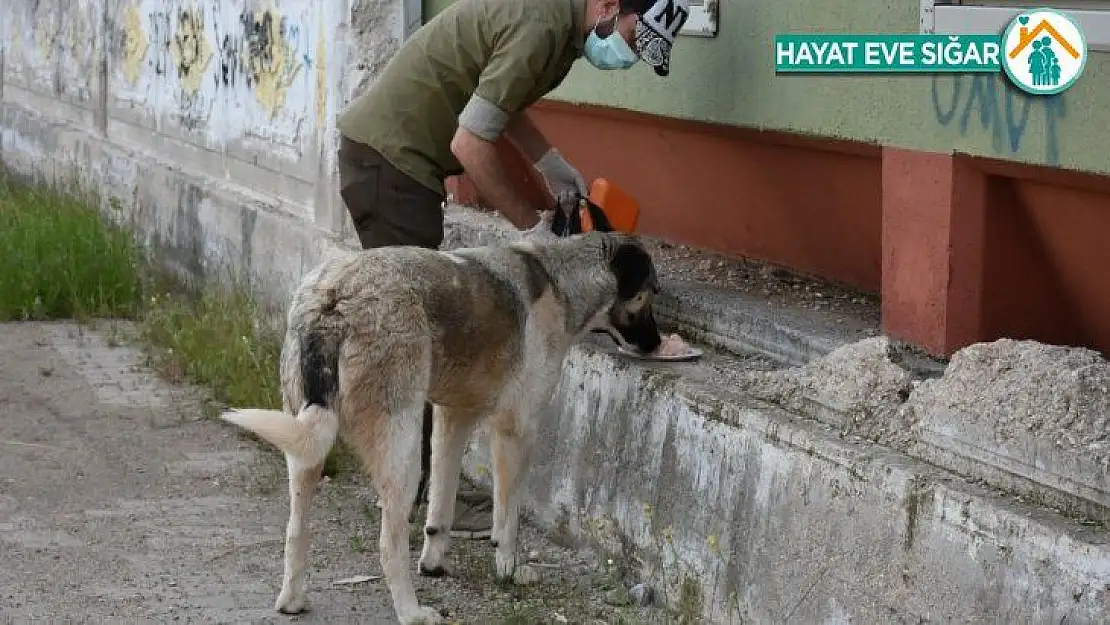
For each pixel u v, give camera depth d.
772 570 4.70
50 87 14.33
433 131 6.08
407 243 6.17
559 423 5.99
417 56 6.03
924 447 4.35
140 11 11.87
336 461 6.76
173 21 11.18
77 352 9.09
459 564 5.72
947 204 4.90
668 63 5.66
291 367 4.73
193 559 5.67
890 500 4.25
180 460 7.01
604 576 5.58
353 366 4.68
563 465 5.93
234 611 5.11
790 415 4.82
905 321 5.18
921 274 5.07
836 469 4.47
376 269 4.77
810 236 6.36
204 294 9.84
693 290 6.27
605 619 5.15
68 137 13.31
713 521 5.01
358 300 4.70
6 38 15.74
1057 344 5.12
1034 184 4.74
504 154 7.88
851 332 5.48
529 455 5.39
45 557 5.62
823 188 6.03
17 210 11.57
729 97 5.94
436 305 4.88
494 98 5.56
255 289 9.41
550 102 7.55
